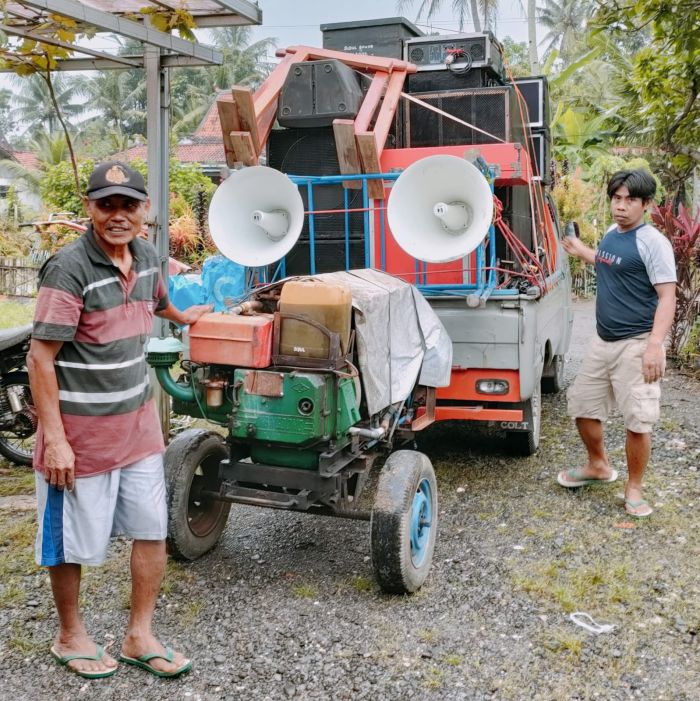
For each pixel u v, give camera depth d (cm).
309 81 552
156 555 308
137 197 275
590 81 2409
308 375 339
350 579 388
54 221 656
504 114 573
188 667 307
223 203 457
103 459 289
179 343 359
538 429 571
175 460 387
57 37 533
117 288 285
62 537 291
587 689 296
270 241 464
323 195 574
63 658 308
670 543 420
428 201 445
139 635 308
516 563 400
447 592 373
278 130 582
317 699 293
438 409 506
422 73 631
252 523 459
